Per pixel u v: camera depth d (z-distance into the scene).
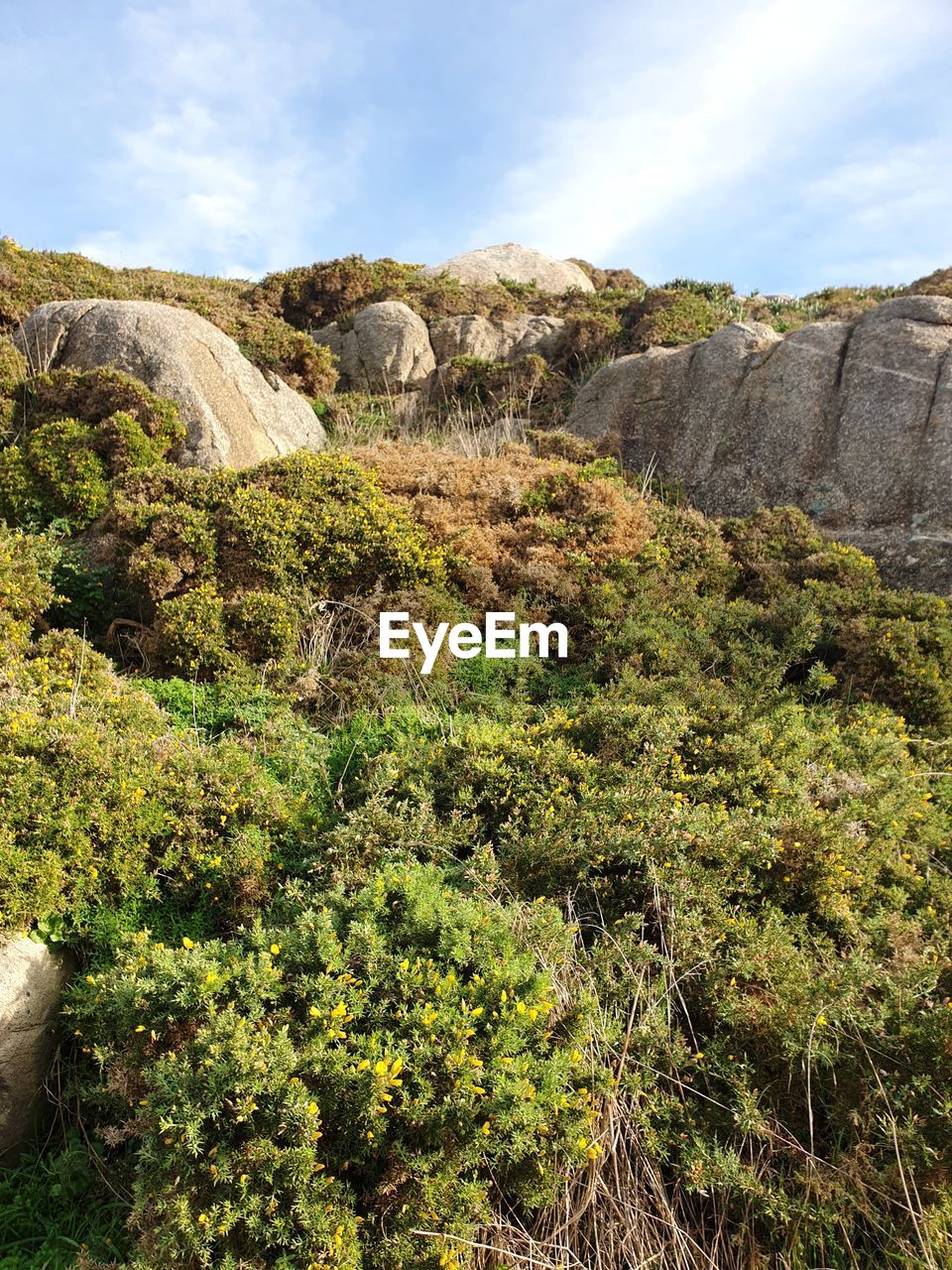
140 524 6.20
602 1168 2.76
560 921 3.29
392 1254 2.35
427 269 17.28
